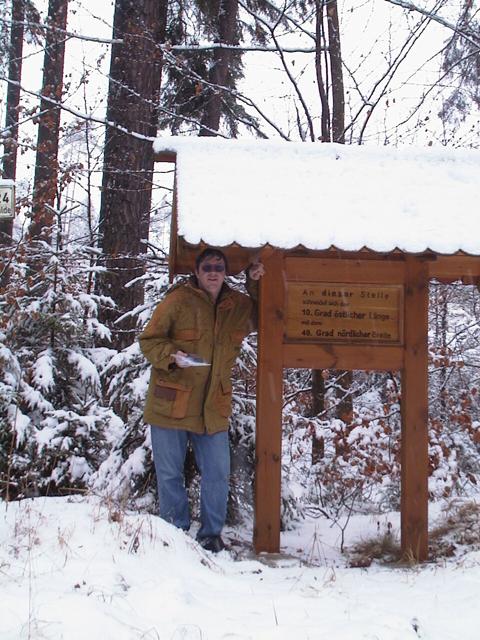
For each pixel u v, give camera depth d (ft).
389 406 25.07
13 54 41.70
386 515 19.29
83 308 22.66
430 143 31.22
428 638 9.91
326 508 22.18
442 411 26.48
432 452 21.97
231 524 18.39
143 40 29.89
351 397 28.84
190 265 17.56
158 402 15.20
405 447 15.33
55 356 21.79
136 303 28.07
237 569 13.79
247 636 9.38
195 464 18.47
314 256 15.35
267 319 15.26
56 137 31.42
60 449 20.03
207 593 11.34
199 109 36.68
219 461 15.28
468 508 17.38
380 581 13.08
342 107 30.99
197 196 14.29
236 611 10.55
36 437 19.92
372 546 16.12
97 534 12.62
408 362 15.38
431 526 17.17
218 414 15.29
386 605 11.27
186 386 15.11
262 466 15.33
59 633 8.61
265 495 15.34
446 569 13.48
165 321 14.98
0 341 21.42
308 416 30.22
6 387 20.04
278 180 14.96
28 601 9.41
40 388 20.95
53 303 21.95
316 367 15.34
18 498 18.43
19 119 31.99
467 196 14.98
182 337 15.05
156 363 14.80
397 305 15.53
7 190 18.61
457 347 32.17
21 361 21.65
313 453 25.20
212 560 13.69
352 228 13.93
